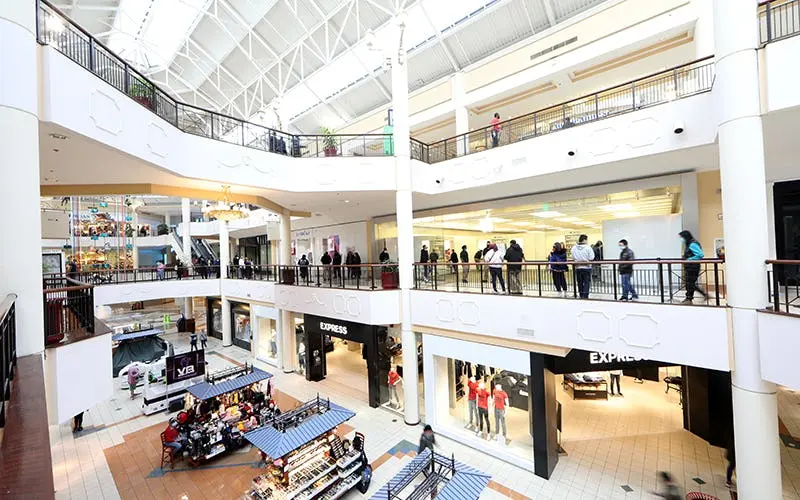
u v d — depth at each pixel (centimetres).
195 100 2531
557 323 805
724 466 822
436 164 1236
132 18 1605
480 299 935
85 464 931
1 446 187
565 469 841
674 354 660
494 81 1376
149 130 734
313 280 1473
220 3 1628
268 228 1898
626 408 1138
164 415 1227
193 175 900
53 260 1769
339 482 797
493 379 1097
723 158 592
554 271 860
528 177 1030
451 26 1462
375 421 1120
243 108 2520
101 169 827
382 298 1112
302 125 2372
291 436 770
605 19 1125
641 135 827
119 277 1933
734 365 592
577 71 1223
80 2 1575
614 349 729
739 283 575
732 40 571
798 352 488
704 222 979
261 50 1941
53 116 491
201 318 2983
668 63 1176
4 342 294
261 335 1823
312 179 1162
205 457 914
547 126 1028
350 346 1916
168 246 3484
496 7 1328
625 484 778
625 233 1065
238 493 811
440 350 1037
